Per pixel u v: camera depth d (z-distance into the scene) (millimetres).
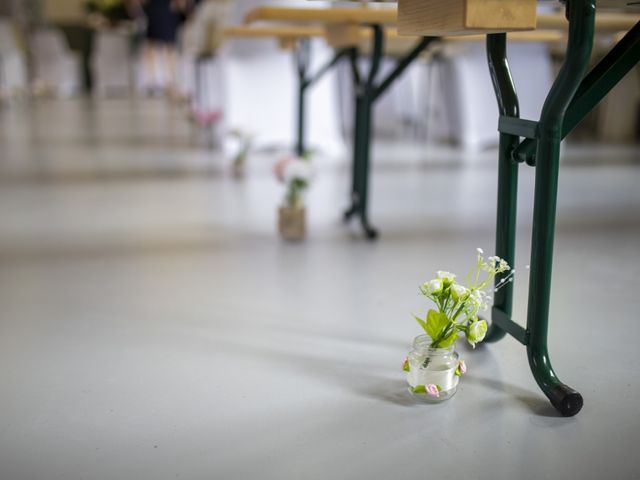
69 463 976
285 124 3637
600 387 1137
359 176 2047
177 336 1316
